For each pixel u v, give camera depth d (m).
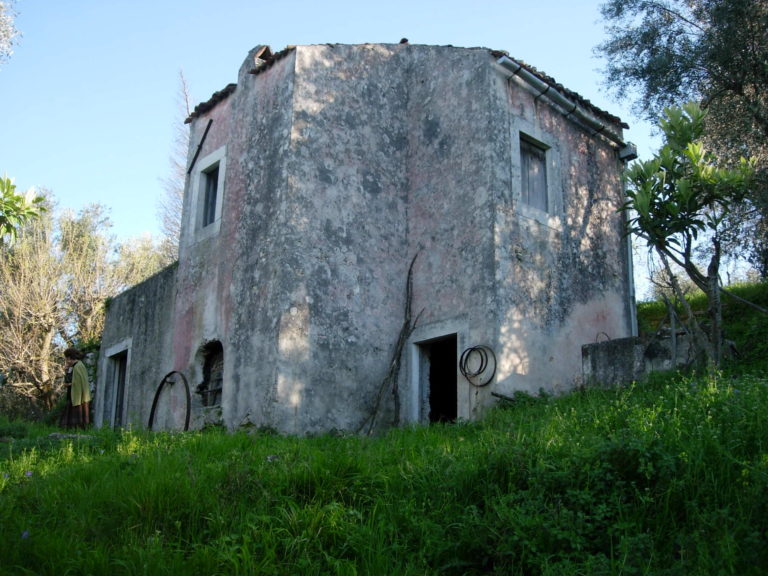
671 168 9.48
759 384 6.64
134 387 13.80
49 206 22.95
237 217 11.63
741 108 12.28
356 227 11.05
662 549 4.62
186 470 6.27
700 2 12.70
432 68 11.91
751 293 12.85
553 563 4.61
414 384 10.77
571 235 11.49
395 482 5.84
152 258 24.59
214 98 13.30
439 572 4.75
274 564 4.77
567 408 7.97
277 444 7.75
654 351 9.29
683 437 5.68
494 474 5.64
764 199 10.49
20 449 7.96
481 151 10.71
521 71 11.10
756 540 4.27
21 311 20.38
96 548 4.84
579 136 12.25
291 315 10.10
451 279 10.66
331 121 11.24
